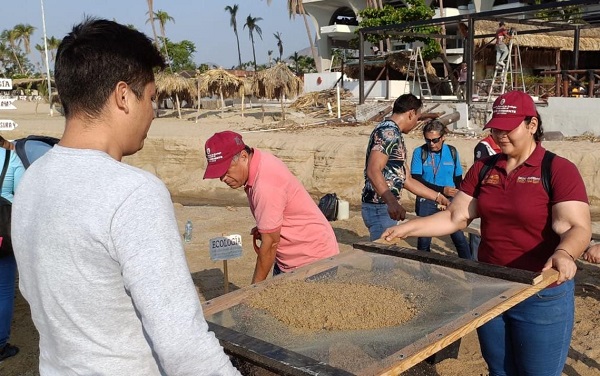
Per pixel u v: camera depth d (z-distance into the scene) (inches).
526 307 109.6
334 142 637.9
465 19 704.4
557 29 782.5
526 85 923.4
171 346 55.1
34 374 171.8
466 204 124.8
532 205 110.7
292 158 636.7
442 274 110.7
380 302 99.3
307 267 118.7
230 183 139.5
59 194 58.7
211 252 183.5
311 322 91.2
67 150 61.6
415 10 1016.9
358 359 77.6
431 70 1031.0
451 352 174.6
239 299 102.7
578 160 514.0
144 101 66.4
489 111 699.4
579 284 235.0
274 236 140.2
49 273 58.4
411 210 497.0
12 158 159.0
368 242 130.3
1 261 171.8
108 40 62.7
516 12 646.5
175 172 698.8
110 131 63.9
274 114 1064.8
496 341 116.8
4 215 161.6
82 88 61.8
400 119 190.1
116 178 58.6
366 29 826.8
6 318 178.7
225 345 82.3
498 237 116.6
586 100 642.2
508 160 116.0
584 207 107.3
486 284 102.1
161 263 56.3
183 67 2202.3
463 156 548.1
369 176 180.1
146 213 57.4
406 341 82.6
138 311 56.9
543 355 111.3
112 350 59.8
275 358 76.5
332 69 1288.1
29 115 1371.8
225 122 981.8
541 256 112.3
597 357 174.2
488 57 1059.3
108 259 57.2
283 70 943.7
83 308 58.4
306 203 147.7
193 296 58.5
